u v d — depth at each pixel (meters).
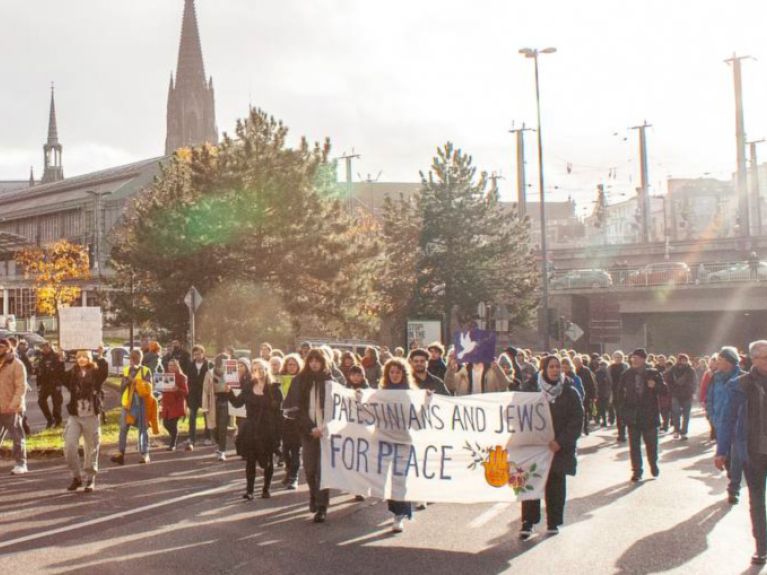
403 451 10.60
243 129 39.31
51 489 13.48
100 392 13.37
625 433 23.44
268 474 12.68
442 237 56.88
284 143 39.22
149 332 43.66
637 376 14.73
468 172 57.44
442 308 56.31
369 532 10.38
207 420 20.20
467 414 10.48
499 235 57.66
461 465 10.46
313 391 11.33
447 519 11.26
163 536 10.11
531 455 10.26
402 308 55.72
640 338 67.44
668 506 12.13
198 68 193.50
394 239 57.41
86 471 13.27
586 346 67.06
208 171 37.81
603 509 11.91
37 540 9.91
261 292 36.41
